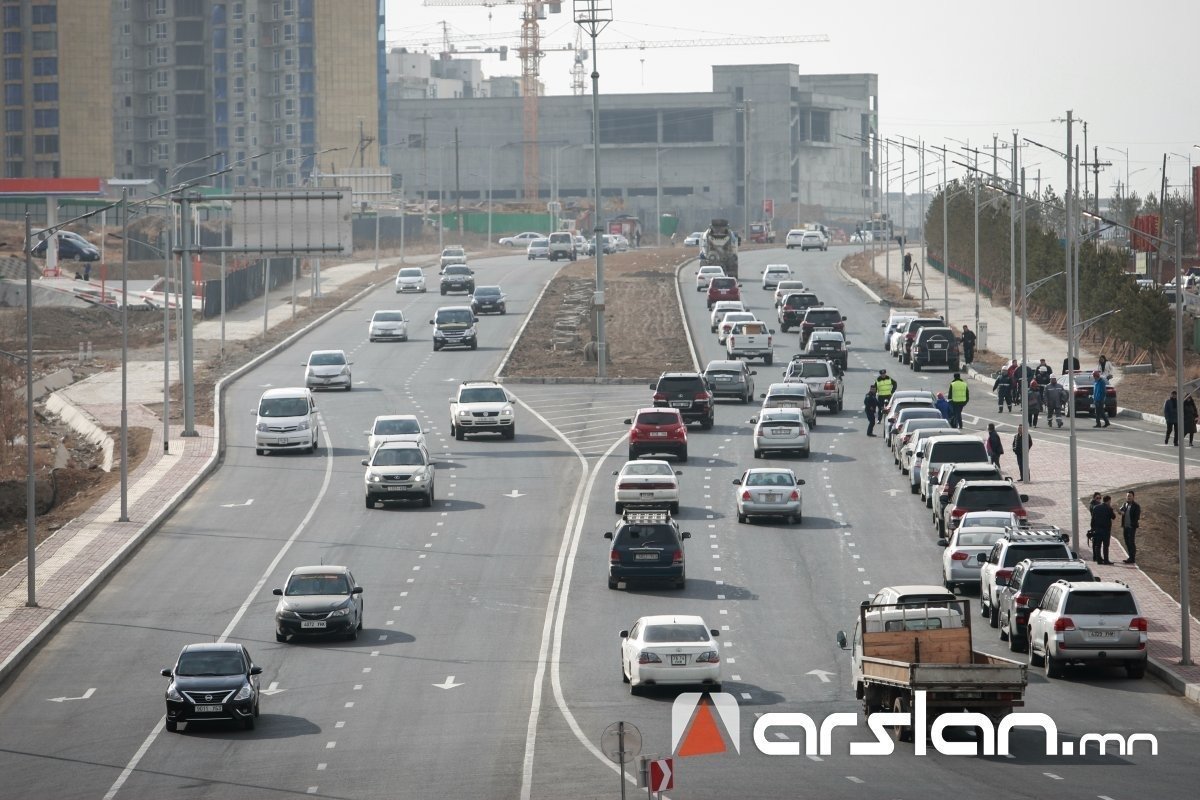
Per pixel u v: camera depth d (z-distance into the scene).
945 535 182.62
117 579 177.38
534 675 135.00
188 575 177.88
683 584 166.25
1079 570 138.62
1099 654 129.12
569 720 119.31
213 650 122.44
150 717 125.00
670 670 125.56
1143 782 96.56
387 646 146.88
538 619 155.50
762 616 154.88
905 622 116.44
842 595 162.50
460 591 167.62
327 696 129.62
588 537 190.62
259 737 117.19
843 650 141.62
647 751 108.25
